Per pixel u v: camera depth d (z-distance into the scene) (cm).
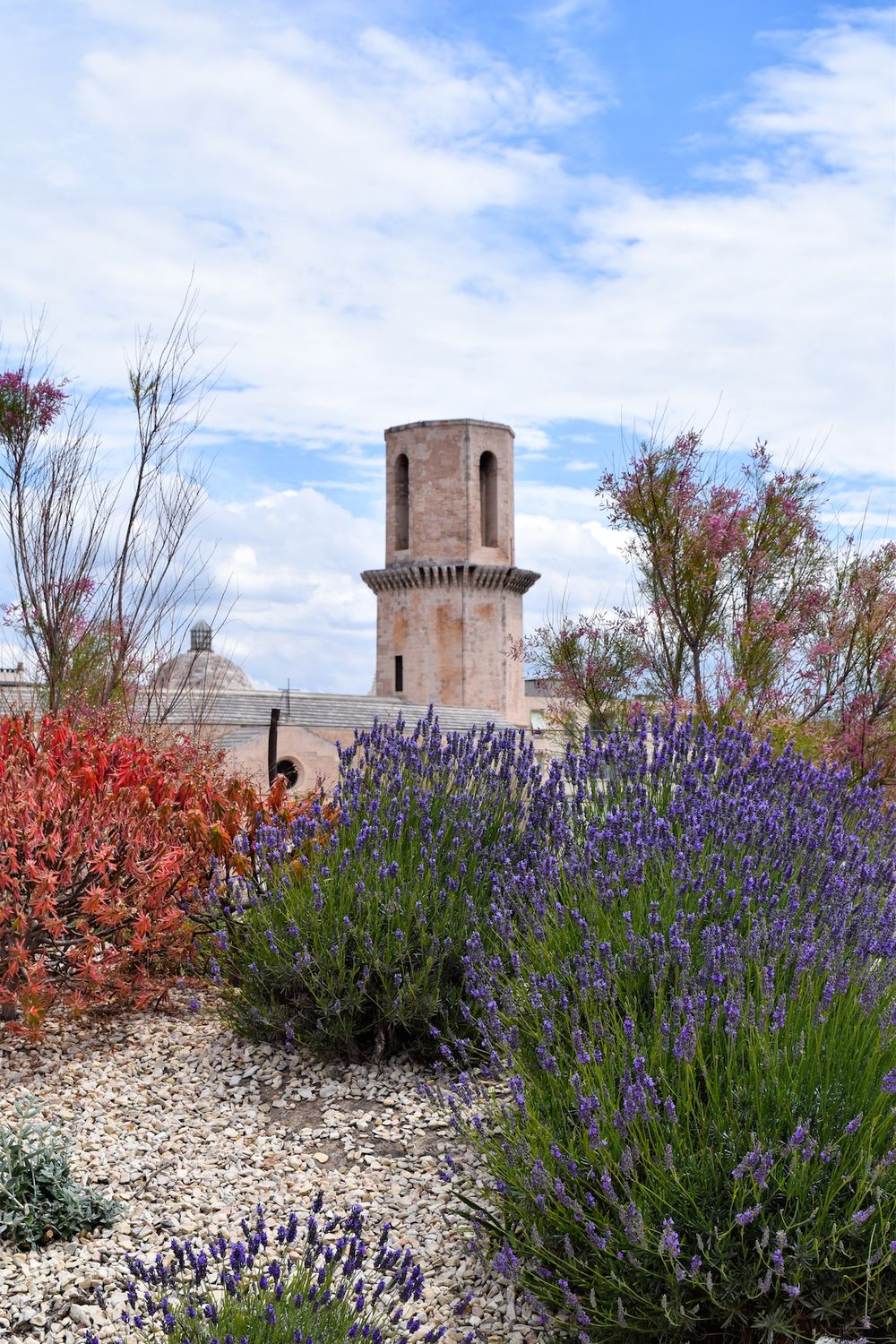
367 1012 578
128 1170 473
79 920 621
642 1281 337
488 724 708
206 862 698
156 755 859
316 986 571
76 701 1104
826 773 694
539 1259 364
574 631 1438
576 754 677
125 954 638
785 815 586
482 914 576
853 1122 335
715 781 626
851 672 1364
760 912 461
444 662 5222
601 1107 359
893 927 475
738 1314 326
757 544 1384
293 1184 464
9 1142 452
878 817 666
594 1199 351
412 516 5359
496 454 5419
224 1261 360
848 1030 374
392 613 5388
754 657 1324
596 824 595
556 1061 396
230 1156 488
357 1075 562
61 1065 586
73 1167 471
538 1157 358
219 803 763
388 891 580
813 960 415
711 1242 329
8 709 1120
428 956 555
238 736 2548
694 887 491
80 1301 380
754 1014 383
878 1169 328
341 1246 354
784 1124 347
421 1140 493
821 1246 326
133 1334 350
